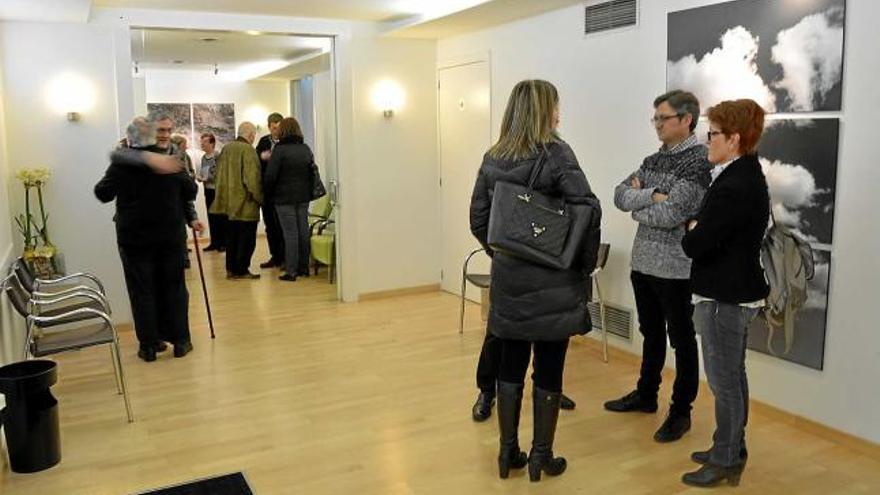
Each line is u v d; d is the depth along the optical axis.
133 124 4.32
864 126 3.04
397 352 4.73
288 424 3.55
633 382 4.09
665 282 3.17
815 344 3.30
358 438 3.37
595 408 3.68
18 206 4.99
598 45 4.53
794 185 3.33
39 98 4.99
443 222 6.54
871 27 2.98
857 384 3.16
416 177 6.45
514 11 4.95
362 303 6.19
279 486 2.92
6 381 2.99
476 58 5.83
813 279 3.29
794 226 3.35
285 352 4.76
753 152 2.65
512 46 5.39
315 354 4.71
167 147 4.49
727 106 2.61
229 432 3.47
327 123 7.32
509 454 2.93
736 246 2.63
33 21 4.89
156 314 4.62
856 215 3.10
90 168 5.16
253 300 6.30
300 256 7.26
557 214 2.61
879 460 3.09
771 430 3.41
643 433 3.37
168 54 8.32
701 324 2.79
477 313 5.77
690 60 3.83
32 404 3.03
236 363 4.54
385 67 6.20
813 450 3.20
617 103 4.41
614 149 4.46
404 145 6.36
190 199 4.77
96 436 3.43
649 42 4.13
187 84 10.13
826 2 3.13
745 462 2.88
